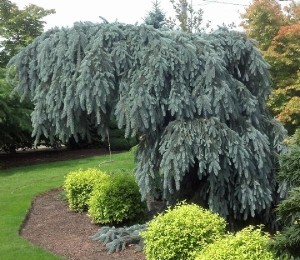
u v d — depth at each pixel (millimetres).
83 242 6562
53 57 5848
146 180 6074
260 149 5926
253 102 6184
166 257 5141
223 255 4344
